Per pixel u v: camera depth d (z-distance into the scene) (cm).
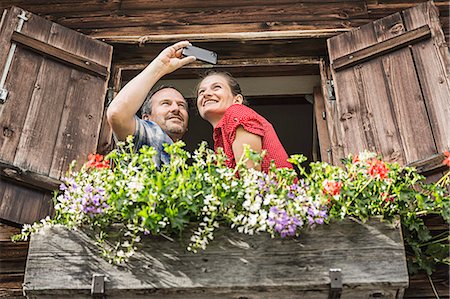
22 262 268
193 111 491
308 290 206
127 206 212
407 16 337
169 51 268
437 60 310
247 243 210
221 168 221
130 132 255
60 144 299
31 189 278
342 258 208
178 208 211
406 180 231
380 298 210
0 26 327
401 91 310
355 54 333
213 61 279
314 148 431
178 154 224
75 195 219
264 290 205
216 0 392
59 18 388
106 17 387
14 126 293
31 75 315
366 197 218
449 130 286
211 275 205
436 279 248
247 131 248
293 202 211
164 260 208
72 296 208
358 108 315
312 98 378
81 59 333
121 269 208
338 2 387
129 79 366
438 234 244
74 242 212
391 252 209
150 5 391
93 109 321
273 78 368
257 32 362
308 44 360
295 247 209
